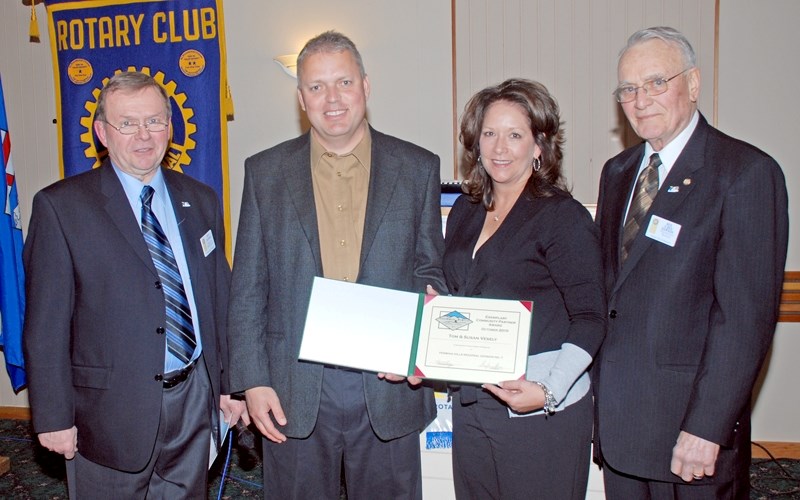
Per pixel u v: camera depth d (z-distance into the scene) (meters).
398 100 4.29
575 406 1.88
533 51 4.16
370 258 1.96
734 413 1.69
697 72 1.81
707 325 1.78
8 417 4.55
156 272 2.02
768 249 1.67
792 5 3.78
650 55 1.78
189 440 2.13
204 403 2.14
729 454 1.79
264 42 4.36
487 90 1.98
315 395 1.95
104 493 2.05
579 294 1.81
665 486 1.86
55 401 1.95
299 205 1.98
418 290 2.02
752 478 3.60
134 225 2.02
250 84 4.39
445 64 4.23
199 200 2.23
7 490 3.41
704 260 1.75
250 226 2.03
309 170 2.01
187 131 4.13
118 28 4.13
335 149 2.00
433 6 4.21
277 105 4.37
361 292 1.91
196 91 4.11
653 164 1.89
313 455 2.01
